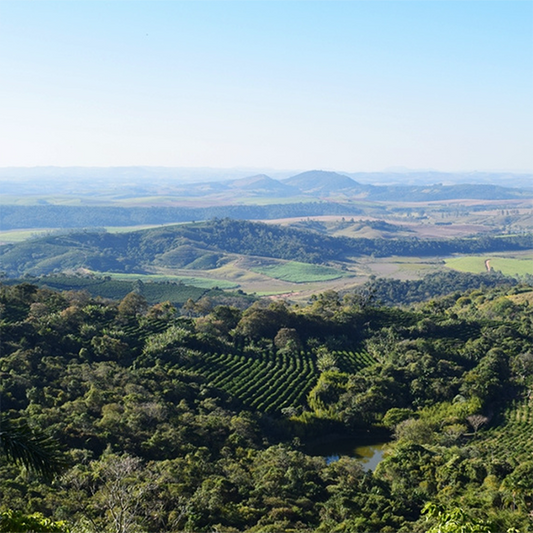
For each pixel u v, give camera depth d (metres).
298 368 135.38
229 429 96.75
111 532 41.56
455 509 23.58
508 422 113.69
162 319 158.88
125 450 78.06
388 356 144.12
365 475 82.38
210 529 59.06
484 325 171.62
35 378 100.56
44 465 15.40
